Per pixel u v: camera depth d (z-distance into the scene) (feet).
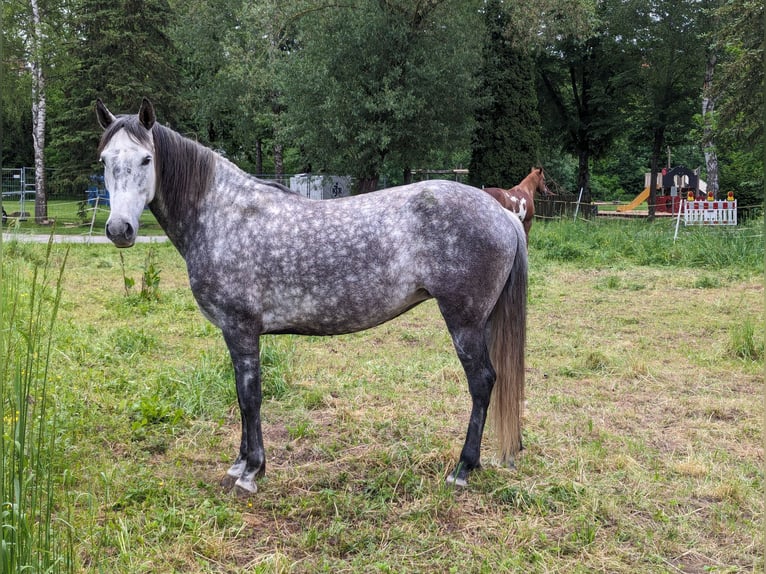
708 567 9.46
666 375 18.72
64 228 67.72
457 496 11.63
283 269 11.42
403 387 17.49
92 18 68.74
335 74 60.08
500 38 71.00
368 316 11.66
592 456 13.03
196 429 14.60
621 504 11.30
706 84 71.82
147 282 28.32
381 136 58.23
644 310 27.58
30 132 110.73
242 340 11.70
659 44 81.82
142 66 71.56
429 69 58.39
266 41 76.38
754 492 11.68
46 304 24.90
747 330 20.98
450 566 9.53
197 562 9.51
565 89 100.53
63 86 73.51
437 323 25.59
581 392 17.33
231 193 11.75
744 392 17.38
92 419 14.47
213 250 11.57
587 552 9.86
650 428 14.89
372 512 10.98
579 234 50.24
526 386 17.79
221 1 85.81
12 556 7.44
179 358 19.74
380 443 13.94
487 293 11.53
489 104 65.10
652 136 98.12
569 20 65.98
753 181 67.15
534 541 10.12
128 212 10.79
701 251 40.81
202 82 93.04
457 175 94.89
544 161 108.88
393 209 11.53
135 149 10.94
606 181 139.85
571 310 27.66
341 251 11.38
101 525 10.42
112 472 12.01
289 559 9.62
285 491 11.82
